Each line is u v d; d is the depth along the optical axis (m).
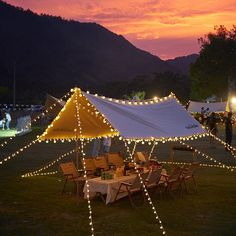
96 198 10.22
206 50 62.28
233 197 10.48
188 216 8.74
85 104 10.93
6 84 113.25
